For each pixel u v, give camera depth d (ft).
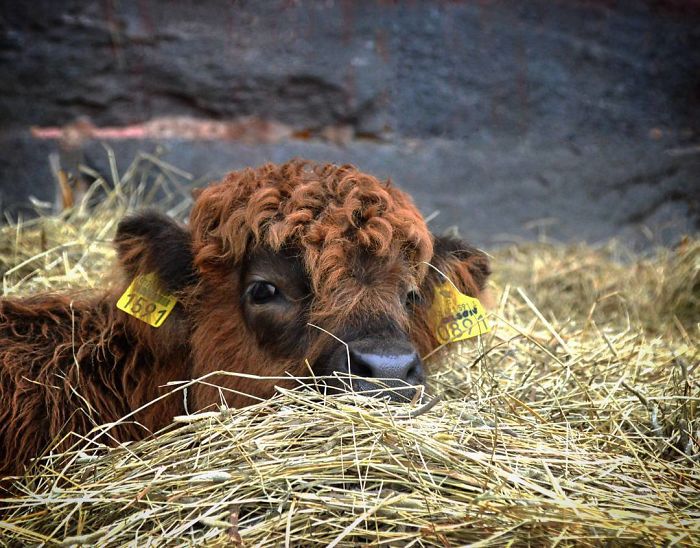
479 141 32.24
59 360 14.90
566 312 23.20
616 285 25.02
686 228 32.53
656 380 15.97
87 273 19.33
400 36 31.37
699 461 12.76
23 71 27.63
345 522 10.11
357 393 12.13
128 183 27.48
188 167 28.07
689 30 34.06
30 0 27.58
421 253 14.64
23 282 19.03
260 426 11.69
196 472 11.12
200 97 29.12
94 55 28.14
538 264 26.71
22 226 22.13
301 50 29.96
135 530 10.66
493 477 10.69
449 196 30.96
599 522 9.93
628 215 32.50
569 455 11.74
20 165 26.71
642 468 11.69
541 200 31.83
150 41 28.63
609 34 33.55
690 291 23.98
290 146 29.35
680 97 33.94
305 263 13.66
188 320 15.14
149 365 15.28
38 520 11.40
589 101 33.27
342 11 30.48
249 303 14.16
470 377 15.42
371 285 13.57
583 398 15.03
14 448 14.02
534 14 32.86
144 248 14.89
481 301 17.71
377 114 30.94
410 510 10.09
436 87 31.83
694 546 9.78
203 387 14.74
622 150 32.78
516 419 13.05
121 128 28.60
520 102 32.68
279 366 13.87
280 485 10.61
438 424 11.78
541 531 9.86
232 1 29.40
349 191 14.49
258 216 13.97
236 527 10.08
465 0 32.12
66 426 14.26
